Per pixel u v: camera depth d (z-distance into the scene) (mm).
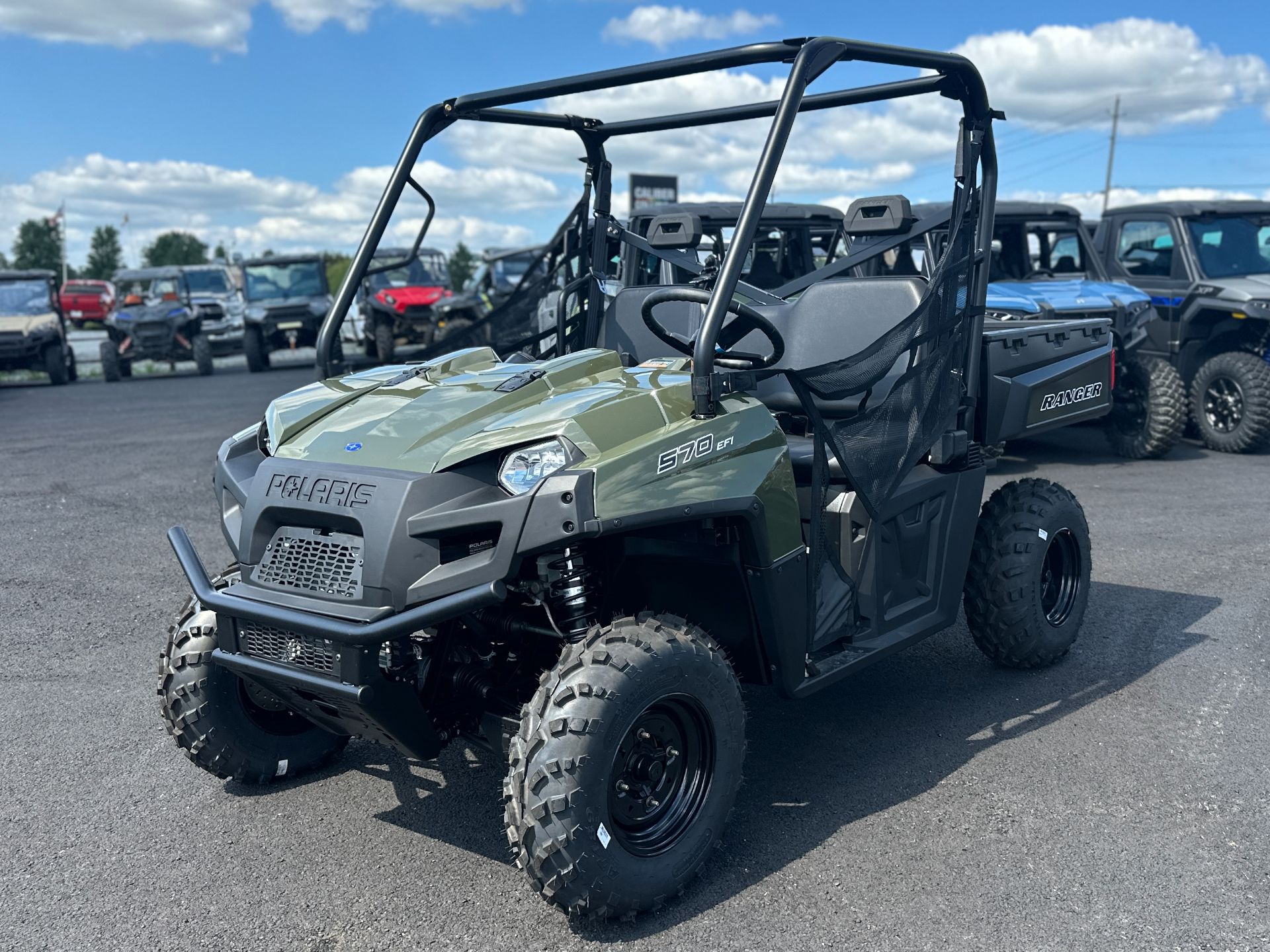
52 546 6117
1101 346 4312
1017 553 3799
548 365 3066
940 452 3561
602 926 2465
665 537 2744
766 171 2697
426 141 3514
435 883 2676
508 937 2434
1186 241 8945
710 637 2652
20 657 4340
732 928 2438
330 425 2846
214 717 3076
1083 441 9219
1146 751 3312
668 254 4059
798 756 3342
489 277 18531
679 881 2521
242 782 3197
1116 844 2760
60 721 3713
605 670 2402
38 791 3201
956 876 2627
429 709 2824
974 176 3555
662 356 3885
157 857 2818
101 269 112188
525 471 2477
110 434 10719
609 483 2412
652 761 2551
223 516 2936
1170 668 3994
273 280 20156
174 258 117125
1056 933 2377
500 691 2824
